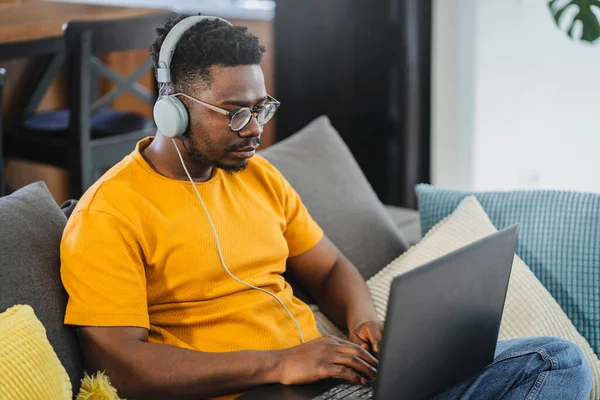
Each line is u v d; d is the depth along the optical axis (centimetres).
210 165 155
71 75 258
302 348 147
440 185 339
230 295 158
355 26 345
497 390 143
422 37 328
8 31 249
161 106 148
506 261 143
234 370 142
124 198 148
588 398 176
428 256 188
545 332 177
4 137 283
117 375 140
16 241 141
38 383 121
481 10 312
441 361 135
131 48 268
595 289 188
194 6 419
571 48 328
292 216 180
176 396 142
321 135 216
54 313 141
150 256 149
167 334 152
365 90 348
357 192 209
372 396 132
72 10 294
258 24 405
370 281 189
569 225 192
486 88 321
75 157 265
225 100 147
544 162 340
